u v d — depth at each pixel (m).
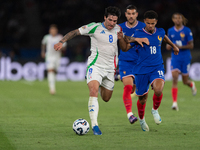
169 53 70.12
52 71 44.91
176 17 33.31
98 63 20.50
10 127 22.14
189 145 17.06
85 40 79.75
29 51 72.62
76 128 19.44
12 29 85.25
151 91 49.59
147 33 20.98
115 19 19.78
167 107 33.12
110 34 20.36
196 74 66.75
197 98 40.88
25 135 19.52
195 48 75.94
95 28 20.19
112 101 38.06
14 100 38.06
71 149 16.09
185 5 88.06
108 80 21.20
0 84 57.16
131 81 23.42
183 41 33.41
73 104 35.25
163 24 85.38
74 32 20.03
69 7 89.25
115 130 21.30
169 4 88.12
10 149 16.17
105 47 20.36
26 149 16.14
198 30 83.31
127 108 21.77
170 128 22.06
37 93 45.59
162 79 20.84
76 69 67.81
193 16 86.75
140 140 18.25
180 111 30.38
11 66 66.19
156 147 16.59
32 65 67.06
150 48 20.98
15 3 90.00
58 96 42.53
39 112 29.48
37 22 88.81
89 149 16.09
